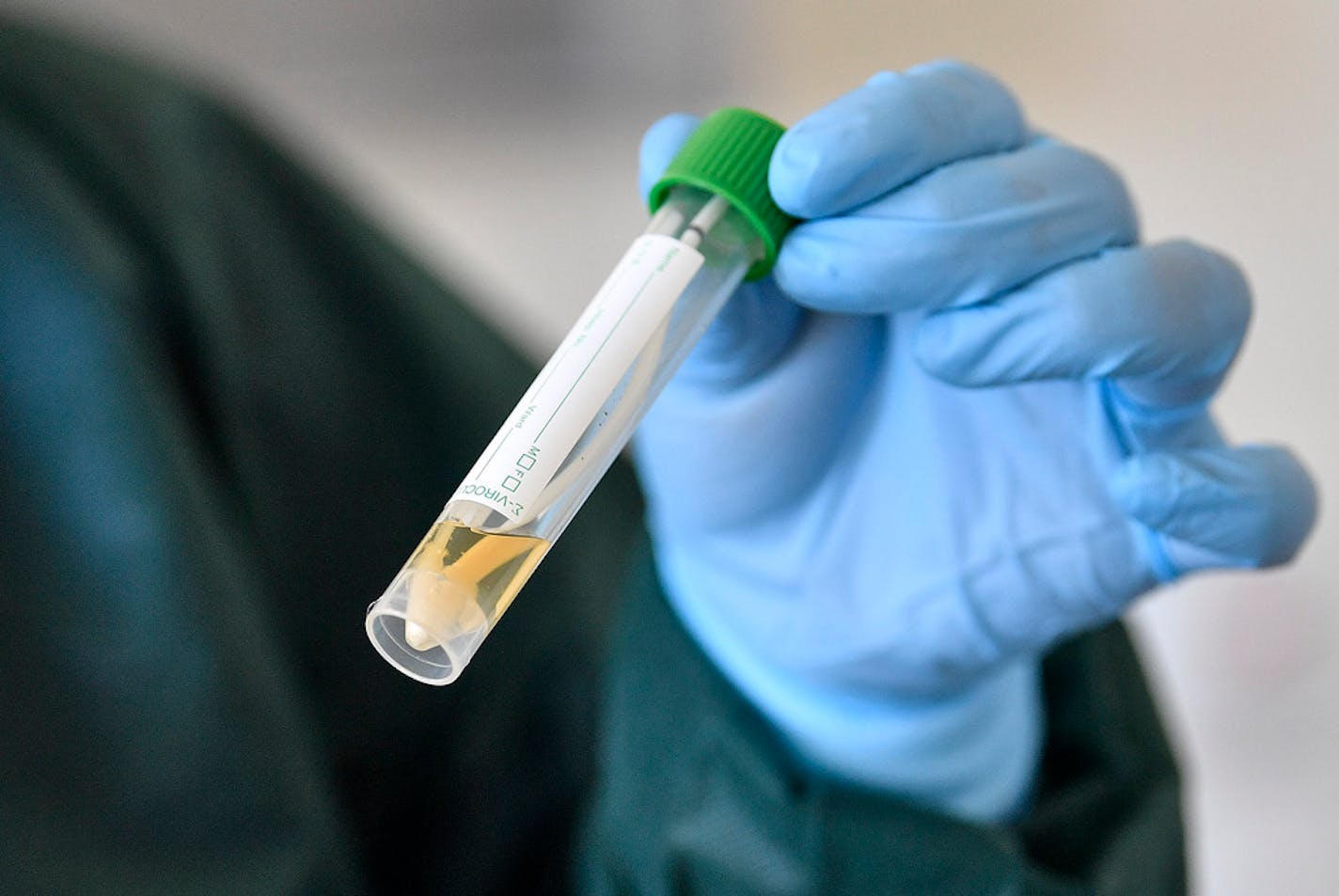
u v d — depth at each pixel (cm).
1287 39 69
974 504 42
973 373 39
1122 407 41
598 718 52
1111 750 46
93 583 45
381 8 77
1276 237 69
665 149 40
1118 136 73
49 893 42
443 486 52
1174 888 45
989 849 42
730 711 44
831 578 44
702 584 45
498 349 56
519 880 51
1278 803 70
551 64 79
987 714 45
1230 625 69
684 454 43
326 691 49
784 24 77
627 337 37
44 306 47
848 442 44
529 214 81
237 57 77
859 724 44
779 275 39
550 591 52
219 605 46
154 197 50
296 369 51
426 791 50
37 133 50
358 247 53
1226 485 40
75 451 46
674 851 43
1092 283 39
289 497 50
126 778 44
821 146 38
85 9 74
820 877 42
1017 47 74
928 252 38
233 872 44
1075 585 42
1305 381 69
